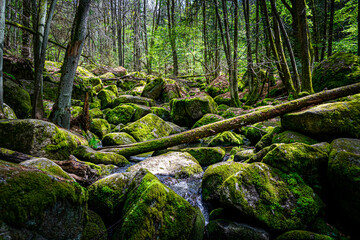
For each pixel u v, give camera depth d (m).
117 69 18.12
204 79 22.53
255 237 2.17
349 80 6.25
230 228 2.31
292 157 2.73
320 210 2.38
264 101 10.33
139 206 2.03
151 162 4.08
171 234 2.04
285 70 8.12
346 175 2.19
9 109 4.81
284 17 12.74
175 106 9.81
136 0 21.12
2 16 4.33
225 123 5.20
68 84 5.24
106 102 11.02
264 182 2.53
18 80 7.08
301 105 5.02
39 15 5.26
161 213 2.10
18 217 1.22
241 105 11.50
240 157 4.50
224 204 2.52
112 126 8.25
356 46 12.33
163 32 19.45
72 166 3.17
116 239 1.95
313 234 1.98
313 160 2.68
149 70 21.53
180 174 3.87
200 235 2.38
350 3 11.80
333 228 2.25
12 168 1.43
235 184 2.52
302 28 6.30
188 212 2.29
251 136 6.30
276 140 4.31
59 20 8.70
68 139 4.31
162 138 5.09
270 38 8.92
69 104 5.35
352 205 2.14
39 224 1.34
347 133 3.49
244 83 16.17
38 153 3.39
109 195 2.57
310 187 2.54
